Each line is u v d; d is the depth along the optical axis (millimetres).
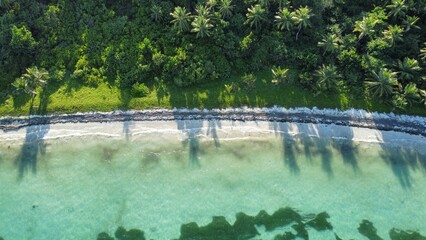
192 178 52188
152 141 54531
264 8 56750
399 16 57688
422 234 48750
